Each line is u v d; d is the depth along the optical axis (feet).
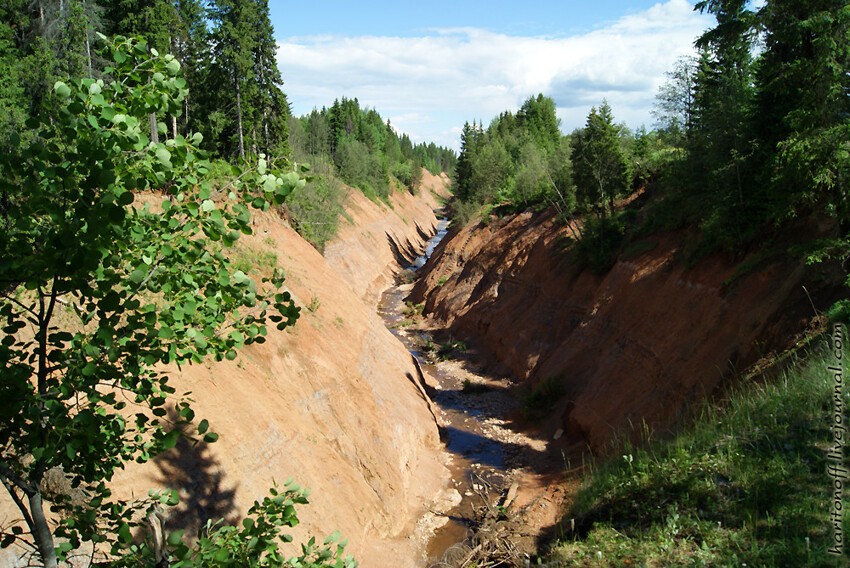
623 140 129.80
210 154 13.84
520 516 54.13
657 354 67.36
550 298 109.70
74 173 11.75
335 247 165.58
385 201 295.89
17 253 11.46
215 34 125.18
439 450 73.51
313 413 51.34
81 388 12.51
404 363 85.51
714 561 24.86
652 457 37.45
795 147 45.91
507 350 110.22
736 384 49.19
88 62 76.33
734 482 29.55
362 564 43.14
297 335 56.65
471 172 244.63
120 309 12.08
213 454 37.04
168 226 13.50
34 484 12.62
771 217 54.95
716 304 62.23
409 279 201.57
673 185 84.64
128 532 12.88
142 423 14.21
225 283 14.01
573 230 116.37
